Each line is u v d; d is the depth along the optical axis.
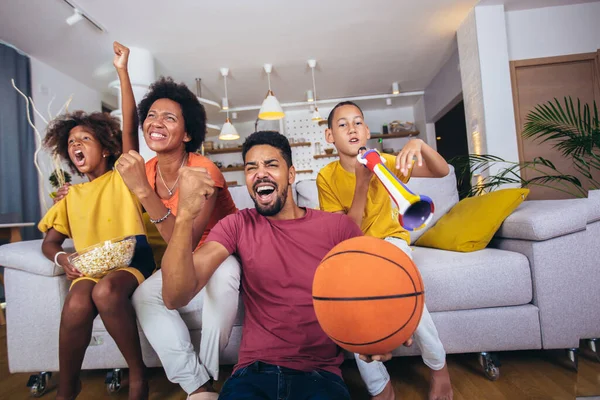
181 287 0.85
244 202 1.95
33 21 3.35
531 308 1.39
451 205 2.03
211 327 1.12
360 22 3.76
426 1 3.47
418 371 1.45
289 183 1.07
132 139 1.68
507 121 3.52
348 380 1.41
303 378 0.89
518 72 3.66
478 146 3.72
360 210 1.25
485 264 1.40
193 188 0.82
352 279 0.67
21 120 3.72
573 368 1.41
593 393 1.22
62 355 1.18
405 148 1.17
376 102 6.54
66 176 2.78
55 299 1.42
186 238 0.83
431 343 1.17
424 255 1.57
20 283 1.43
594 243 1.43
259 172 1.01
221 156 7.09
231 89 5.41
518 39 3.64
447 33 4.14
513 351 1.62
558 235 1.40
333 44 4.21
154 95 1.54
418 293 0.70
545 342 1.38
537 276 1.38
